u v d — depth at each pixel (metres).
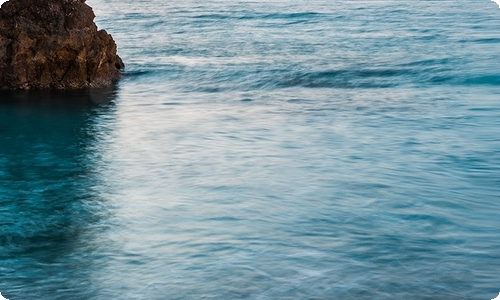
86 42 18.73
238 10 38.00
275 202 9.80
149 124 14.83
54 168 11.75
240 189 10.41
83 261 8.00
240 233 8.66
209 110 16.12
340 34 28.14
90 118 15.43
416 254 7.95
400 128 13.96
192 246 8.30
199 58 22.95
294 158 12.05
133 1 46.00
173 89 18.81
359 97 17.11
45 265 7.92
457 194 10.06
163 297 7.07
